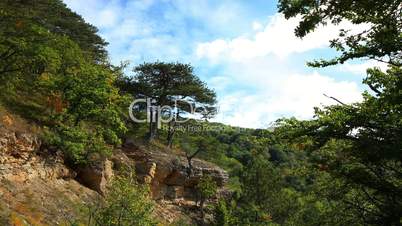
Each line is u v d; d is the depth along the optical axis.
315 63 10.21
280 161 72.62
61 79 34.03
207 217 46.56
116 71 48.69
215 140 53.31
